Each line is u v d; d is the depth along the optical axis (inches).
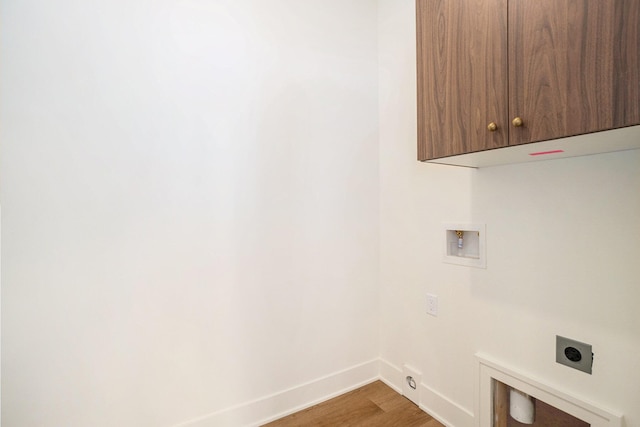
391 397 68.9
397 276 71.1
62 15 45.3
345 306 71.3
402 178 69.4
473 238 56.4
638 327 36.9
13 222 43.2
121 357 49.8
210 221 56.4
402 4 68.6
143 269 51.2
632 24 26.0
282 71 63.3
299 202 65.4
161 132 52.2
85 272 47.3
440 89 43.3
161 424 52.5
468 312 55.8
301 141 65.6
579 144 34.3
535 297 46.4
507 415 52.9
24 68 43.3
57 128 45.3
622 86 26.7
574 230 42.1
